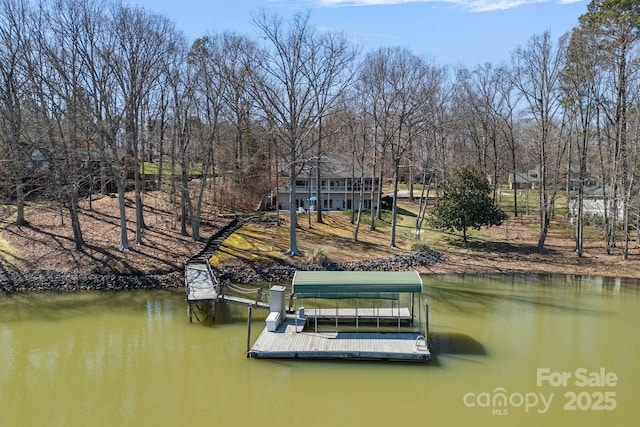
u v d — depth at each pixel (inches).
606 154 1808.6
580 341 823.1
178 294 1115.9
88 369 722.2
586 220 1862.7
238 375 689.6
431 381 669.9
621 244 1585.9
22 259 1242.6
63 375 702.5
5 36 1264.8
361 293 808.9
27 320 940.6
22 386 667.4
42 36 1460.4
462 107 2576.3
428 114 1675.7
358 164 2087.8
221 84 1807.3
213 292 977.5
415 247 1505.9
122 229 1316.4
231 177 1930.4
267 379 677.3
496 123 2442.2
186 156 1535.4
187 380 680.4
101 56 1247.5
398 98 1729.8
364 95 2154.3
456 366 717.3
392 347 745.0
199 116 1781.5
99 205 1718.8
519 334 854.5
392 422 571.2
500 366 719.1
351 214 1877.5
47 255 1268.5
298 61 1362.0
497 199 2511.1
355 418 581.9
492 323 913.5
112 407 608.4
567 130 2274.9
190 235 1480.1
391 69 1979.6
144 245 1364.4
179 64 1486.2
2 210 1560.0
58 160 1343.5
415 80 2071.9
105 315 970.1
